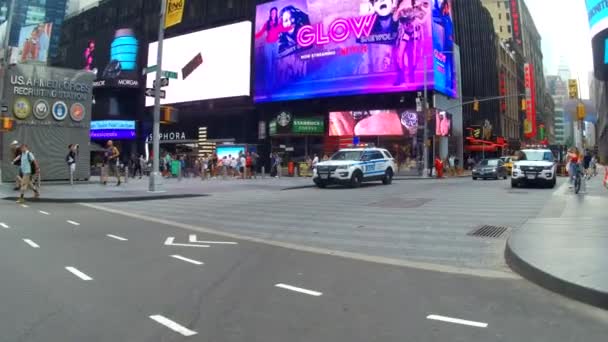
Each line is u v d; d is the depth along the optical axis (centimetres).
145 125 5591
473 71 5644
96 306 548
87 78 2575
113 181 2808
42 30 4853
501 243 937
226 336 457
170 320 503
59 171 2486
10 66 2347
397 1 3994
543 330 471
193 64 5091
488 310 538
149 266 757
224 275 704
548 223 1052
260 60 4600
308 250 903
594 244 805
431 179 3459
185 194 1964
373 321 501
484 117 6016
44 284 641
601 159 9638
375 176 2477
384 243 962
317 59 4256
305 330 473
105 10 6234
